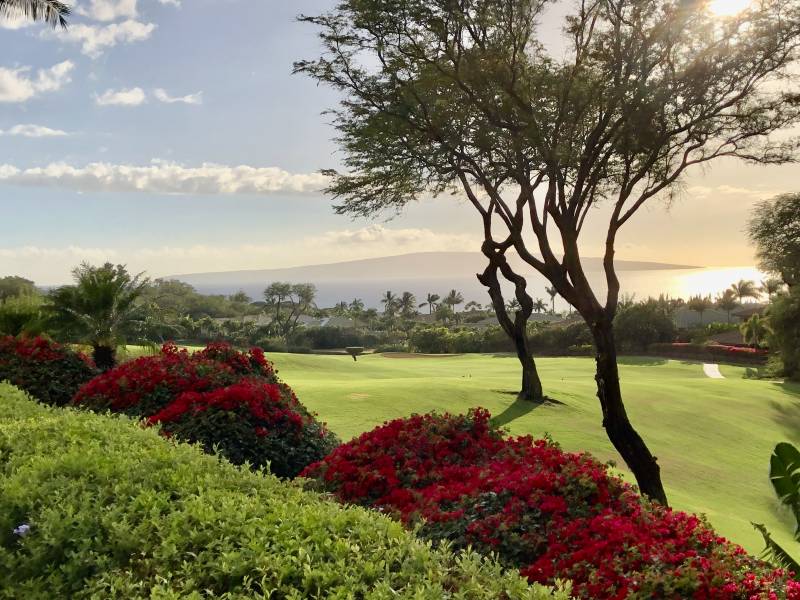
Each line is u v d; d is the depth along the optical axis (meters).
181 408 9.09
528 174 15.27
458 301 198.25
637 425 24.22
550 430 20.83
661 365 57.12
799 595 4.22
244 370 11.38
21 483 4.59
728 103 14.30
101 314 20.16
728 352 60.38
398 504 6.15
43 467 4.83
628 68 14.15
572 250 14.46
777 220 53.22
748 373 50.44
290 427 9.35
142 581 3.39
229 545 3.66
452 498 5.86
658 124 13.97
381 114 16.11
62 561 3.78
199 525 4.00
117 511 4.11
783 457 9.20
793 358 46.25
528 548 4.96
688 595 4.20
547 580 4.51
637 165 15.95
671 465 19.31
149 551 3.78
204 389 10.22
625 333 69.50
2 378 13.89
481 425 7.59
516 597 3.40
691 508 14.60
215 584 3.43
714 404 29.81
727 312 116.56
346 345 110.12
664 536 4.93
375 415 19.45
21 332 20.19
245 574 3.46
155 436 6.51
